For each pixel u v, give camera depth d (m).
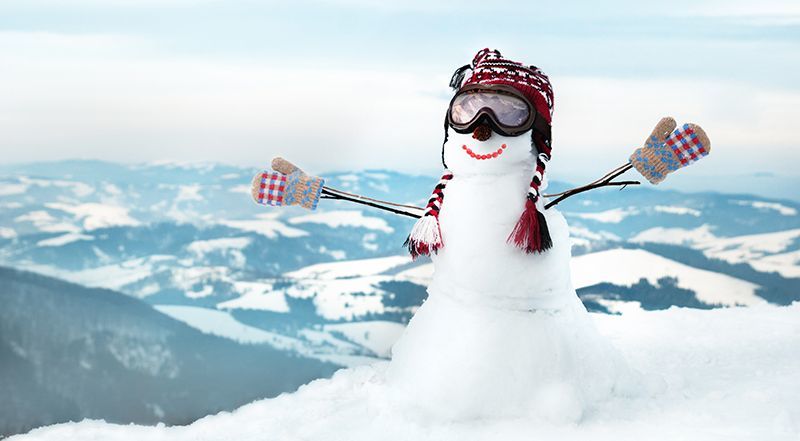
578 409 3.20
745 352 4.34
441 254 3.56
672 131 3.57
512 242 3.40
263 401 3.99
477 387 3.30
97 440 3.63
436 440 3.11
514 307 3.41
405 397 3.45
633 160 3.57
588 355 3.44
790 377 3.72
